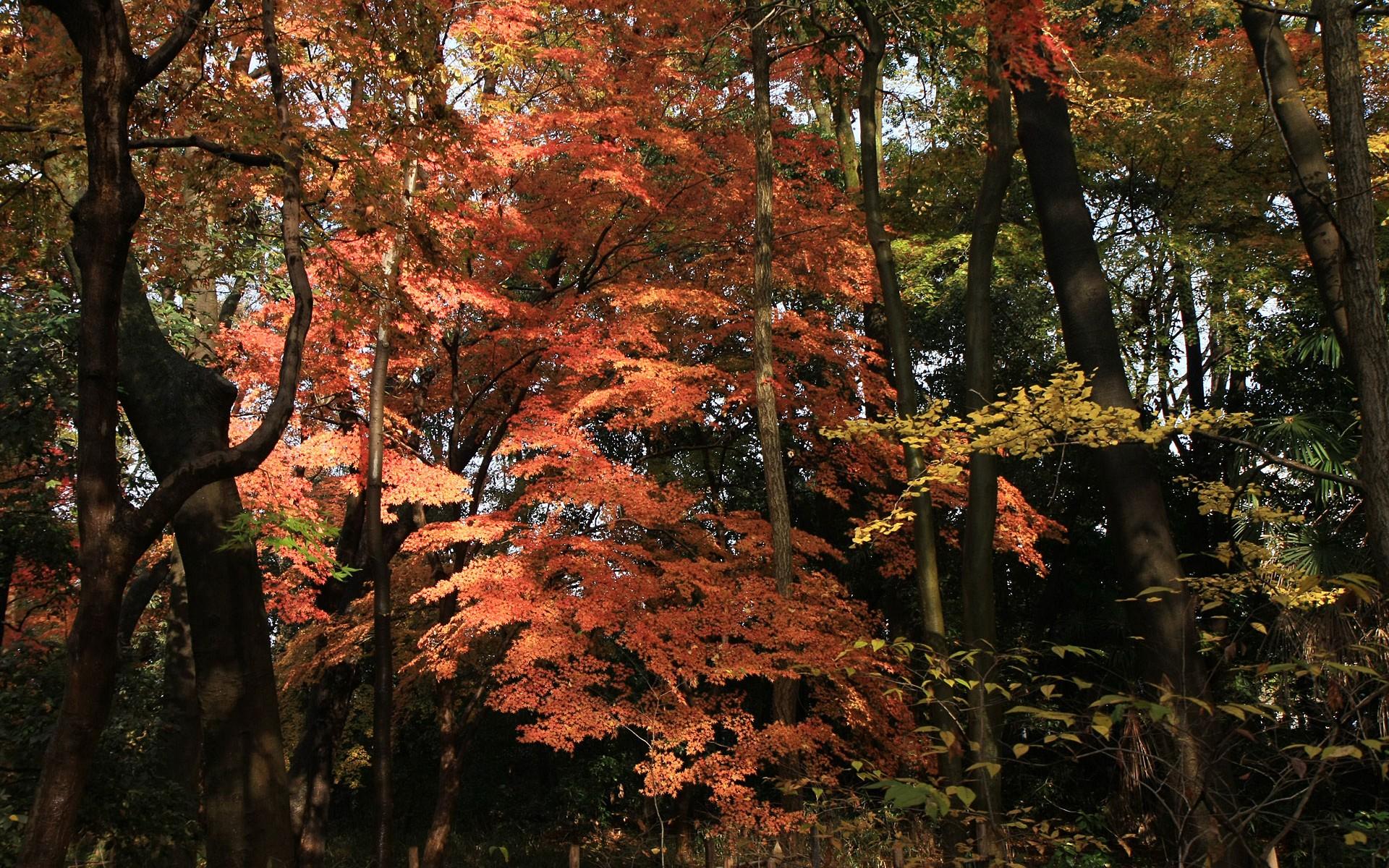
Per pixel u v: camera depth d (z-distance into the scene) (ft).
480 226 29.40
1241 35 39.81
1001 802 19.85
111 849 26.73
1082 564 46.60
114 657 13.67
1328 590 19.26
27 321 25.91
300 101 26.45
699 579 27.32
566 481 28.09
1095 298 25.04
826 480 35.17
